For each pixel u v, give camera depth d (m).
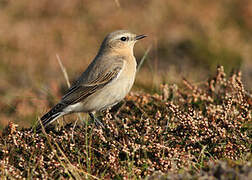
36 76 37.84
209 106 18.41
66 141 16.02
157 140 15.80
